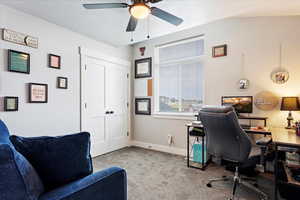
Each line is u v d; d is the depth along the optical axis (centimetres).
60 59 271
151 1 169
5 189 70
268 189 200
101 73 343
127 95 405
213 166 273
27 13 230
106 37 321
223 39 291
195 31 321
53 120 263
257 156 177
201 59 326
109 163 288
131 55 414
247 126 239
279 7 222
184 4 214
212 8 226
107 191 109
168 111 371
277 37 252
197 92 332
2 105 209
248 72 270
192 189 201
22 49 227
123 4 171
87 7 171
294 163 180
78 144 113
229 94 284
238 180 192
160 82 383
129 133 410
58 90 270
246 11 237
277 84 250
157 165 279
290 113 230
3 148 73
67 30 282
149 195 189
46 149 101
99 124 338
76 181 102
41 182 93
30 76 235
